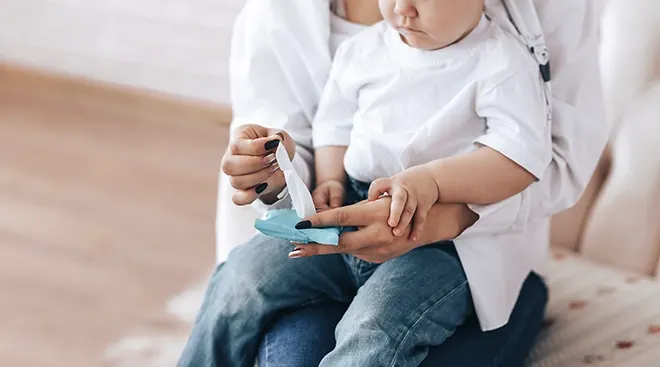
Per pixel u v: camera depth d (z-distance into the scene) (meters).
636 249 1.40
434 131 1.04
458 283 1.06
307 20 1.18
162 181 2.39
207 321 1.10
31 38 2.87
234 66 1.26
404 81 1.07
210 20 2.55
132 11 2.66
